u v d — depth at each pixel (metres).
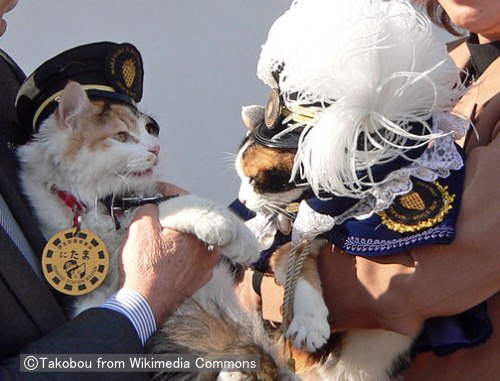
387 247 2.24
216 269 2.46
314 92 2.30
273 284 2.42
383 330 2.49
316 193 2.29
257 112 2.63
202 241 2.28
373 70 2.25
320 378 2.58
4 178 2.23
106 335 2.05
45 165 2.37
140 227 2.27
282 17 2.42
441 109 2.35
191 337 2.19
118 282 2.27
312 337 2.31
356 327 2.38
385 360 2.57
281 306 2.40
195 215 2.26
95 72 2.46
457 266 2.22
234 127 3.62
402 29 2.29
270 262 2.43
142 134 2.47
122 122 2.43
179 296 2.24
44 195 2.36
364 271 2.29
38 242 2.23
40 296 2.11
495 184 2.25
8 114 2.49
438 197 2.25
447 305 2.24
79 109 2.38
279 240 2.46
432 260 2.23
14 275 2.06
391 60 2.26
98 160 2.37
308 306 2.34
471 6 2.50
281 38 2.38
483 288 2.23
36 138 2.41
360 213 2.30
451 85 2.37
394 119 2.27
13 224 2.21
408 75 2.25
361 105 2.24
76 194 2.36
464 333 2.33
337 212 2.31
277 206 2.45
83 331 2.05
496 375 2.36
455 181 2.27
